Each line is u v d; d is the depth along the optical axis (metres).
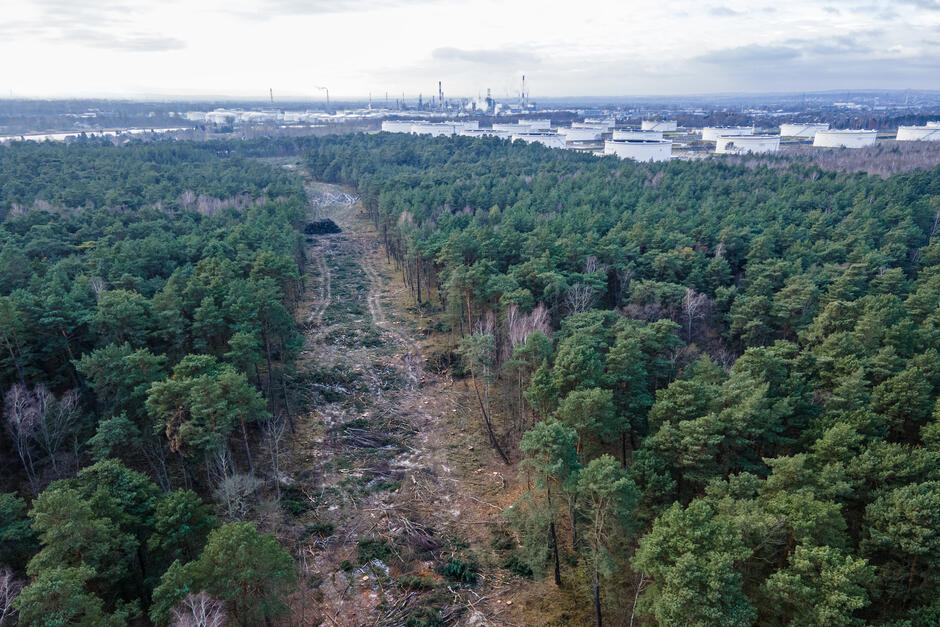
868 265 86.19
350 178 188.12
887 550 38.84
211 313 61.66
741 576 35.22
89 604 30.70
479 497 56.34
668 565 34.66
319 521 52.09
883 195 124.19
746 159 192.75
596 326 62.50
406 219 112.31
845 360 55.81
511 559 48.34
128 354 52.34
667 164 175.25
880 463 42.28
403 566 47.56
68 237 91.62
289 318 69.00
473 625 42.47
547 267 81.31
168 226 100.44
